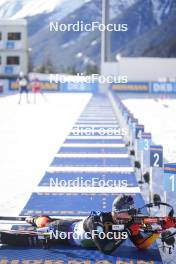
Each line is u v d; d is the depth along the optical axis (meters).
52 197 17.72
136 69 100.81
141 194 18.08
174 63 100.25
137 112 54.12
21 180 20.59
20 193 18.38
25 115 49.66
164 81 92.88
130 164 23.84
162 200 16.64
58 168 23.06
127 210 11.78
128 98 78.19
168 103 67.75
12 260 11.38
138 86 93.75
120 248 12.30
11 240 12.30
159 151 16.12
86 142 31.16
